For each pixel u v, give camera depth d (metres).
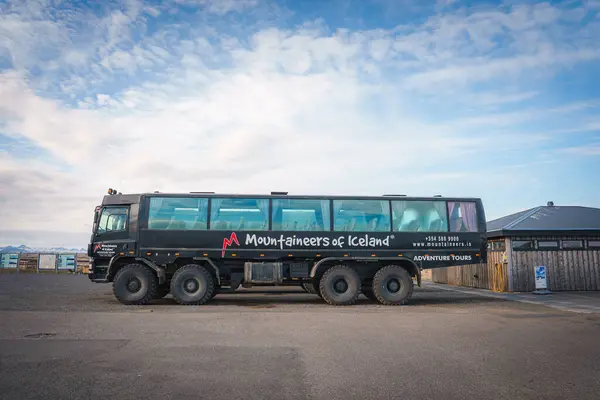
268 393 5.06
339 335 8.62
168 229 15.05
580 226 19.92
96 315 11.10
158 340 7.94
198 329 9.16
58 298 16.17
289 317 11.09
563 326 9.92
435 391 5.20
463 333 8.95
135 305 14.30
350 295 14.98
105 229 15.02
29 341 7.73
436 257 15.70
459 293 19.39
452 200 16.12
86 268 39.41
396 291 15.15
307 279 15.69
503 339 8.34
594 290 19.52
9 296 16.72
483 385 5.45
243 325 9.73
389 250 15.55
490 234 20.38
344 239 15.46
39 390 5.04
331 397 4.96
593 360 6.73
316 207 15.58
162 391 5.06
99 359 6.48
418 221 15.84
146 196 15.20
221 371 5.93
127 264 15.00
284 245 15.26
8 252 39.56
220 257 15.06
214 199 15.34
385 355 6.95
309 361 6.53
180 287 14.63
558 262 19.55
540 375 5.89
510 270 19.41
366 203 15.77
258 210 15.39
